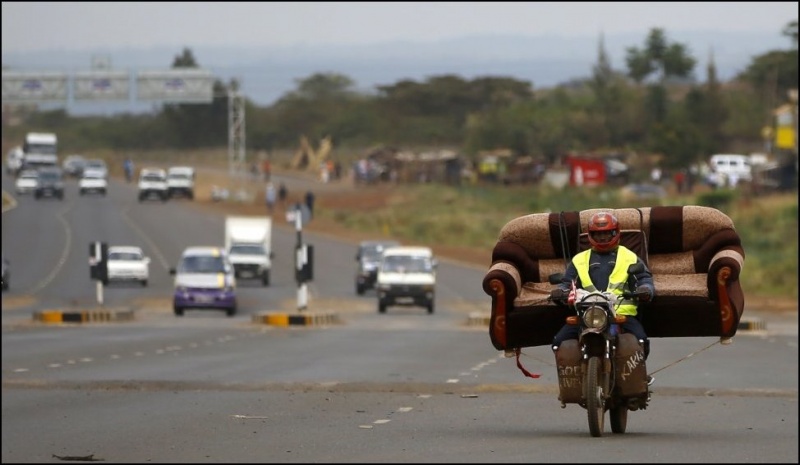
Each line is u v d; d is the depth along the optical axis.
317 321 118.75
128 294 158.62
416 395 56.25
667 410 50.44
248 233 183.62
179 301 131.75
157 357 79.81
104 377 65.62
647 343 37.97
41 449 37.78
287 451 35.78
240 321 124.69
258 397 55.06
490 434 40.31
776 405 52.59
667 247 39.97
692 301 38.78
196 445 37.91
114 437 40.72
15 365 73.44
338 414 47.72
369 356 81.06
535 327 39.62
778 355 83.75
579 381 37.28
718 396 57.25
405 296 138.12
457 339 99.00
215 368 71.62
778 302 157.75
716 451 35.00
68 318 121.31
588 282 37.72
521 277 40.22
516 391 58.44
